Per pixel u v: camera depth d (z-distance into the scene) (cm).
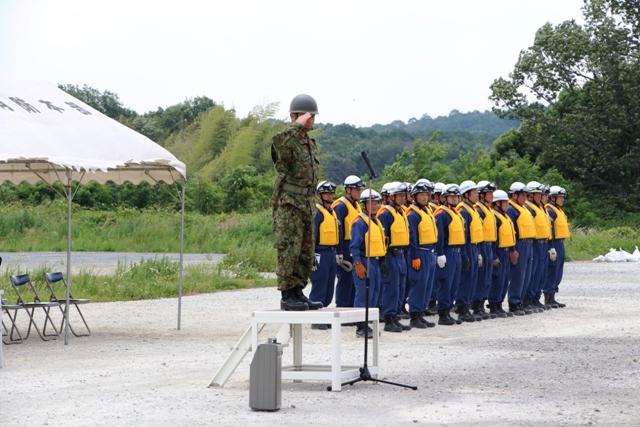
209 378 1355
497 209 2245
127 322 2134
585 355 1569
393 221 1938
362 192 2053
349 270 2006
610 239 5253
